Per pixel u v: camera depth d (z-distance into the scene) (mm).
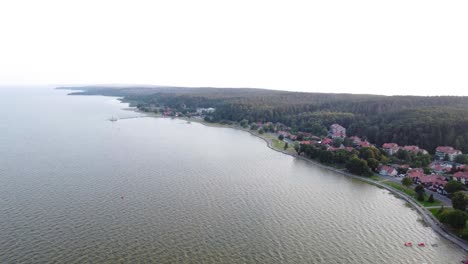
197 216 108188
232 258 85000
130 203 116562
